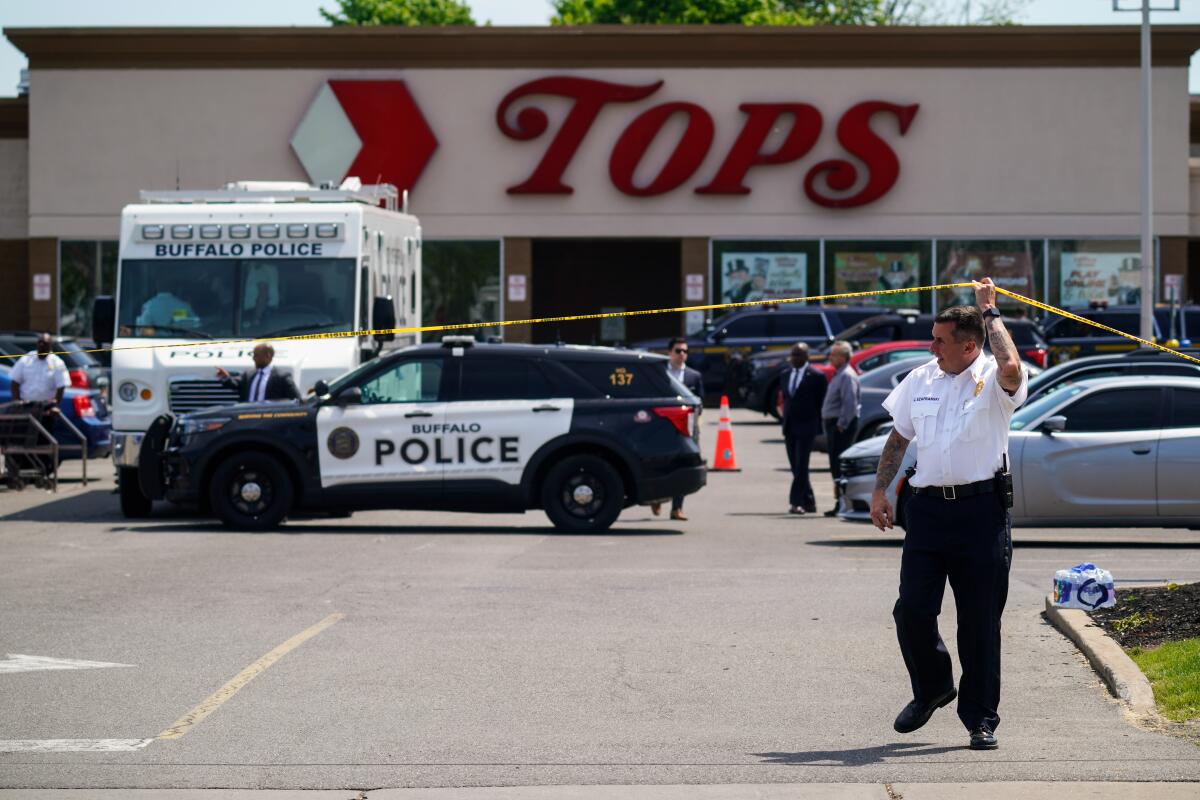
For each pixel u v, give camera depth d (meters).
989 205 86.19
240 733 17.44
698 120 85.31
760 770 15.73
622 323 107.19
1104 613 23.28
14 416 48.12
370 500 36.94
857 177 86.19
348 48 85.31
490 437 36.75
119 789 15.17
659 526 39.09
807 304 82.56
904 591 16.47
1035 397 39.03
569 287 107.50
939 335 16.34
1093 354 72.88
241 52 85.50
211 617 24.81
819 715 18.23
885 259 86.31
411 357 37.19
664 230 86.12
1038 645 22.22
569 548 34.12
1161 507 33.91
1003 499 16.27
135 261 41.50
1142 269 66.06
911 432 16.67
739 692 19.48
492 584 28.42
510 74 85.69
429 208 85.88
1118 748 16.36
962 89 85.88
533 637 23.16
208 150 86.06
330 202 44.19
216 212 41.69
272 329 41.16
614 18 127.69
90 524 38.91
